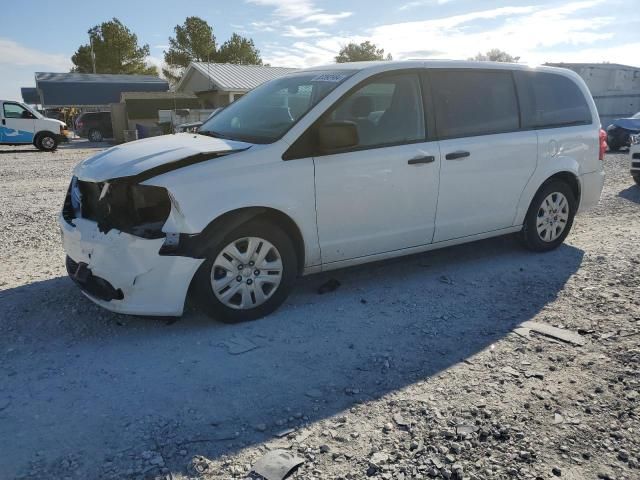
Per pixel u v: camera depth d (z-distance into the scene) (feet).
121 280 12.23
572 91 19.77
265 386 10.84
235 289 13.30
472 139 16.65
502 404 10.23
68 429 9.44
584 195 20.15
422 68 15.99
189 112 84.48
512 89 17.93
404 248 16.05
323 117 14.02
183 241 12.24
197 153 12.67
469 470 8.52
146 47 238.27
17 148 82.69
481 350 12.35
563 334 13.01
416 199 15.71
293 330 13.32
